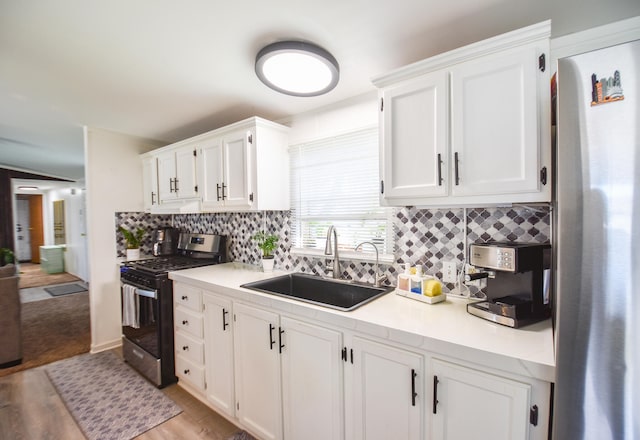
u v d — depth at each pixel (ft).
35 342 10.37
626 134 2.43
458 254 5.37
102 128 9.61
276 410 5.39
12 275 8.95
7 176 17.78
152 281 7.71
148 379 7.93
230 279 6.91
